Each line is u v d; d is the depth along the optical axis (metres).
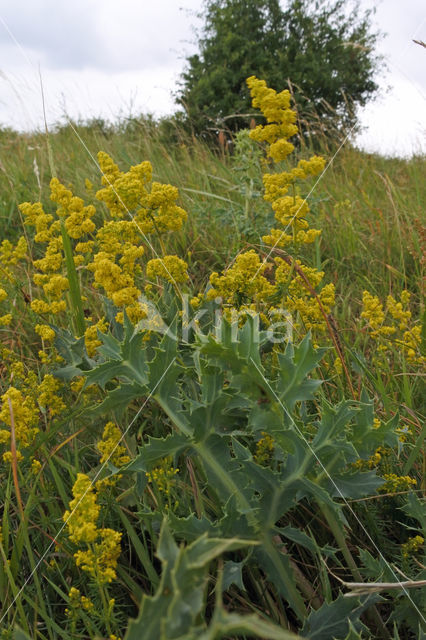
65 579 1.51
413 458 1.68
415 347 2.17
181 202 4.44
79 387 1.91
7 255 2.37
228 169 5.75
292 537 1.32
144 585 1.51
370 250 3.94
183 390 1.76
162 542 0.78
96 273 1.72
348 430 1.56
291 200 1.93
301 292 2.08
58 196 2.02
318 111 16.44
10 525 1.66
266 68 16.95
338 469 1.41
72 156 6.01
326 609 1.24
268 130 1.88
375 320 2.19
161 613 0.75
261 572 1.54
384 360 2.27
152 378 1.45
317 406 1.90
